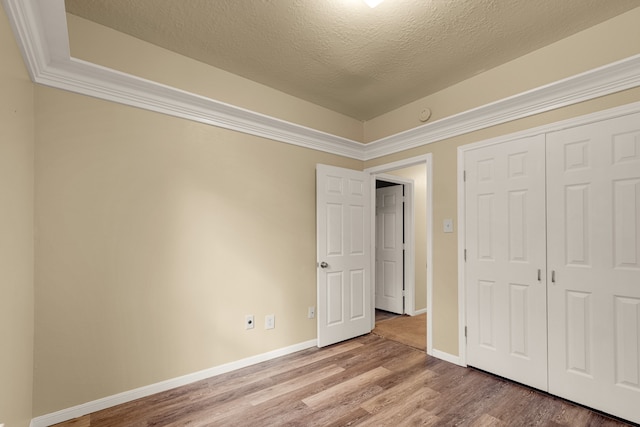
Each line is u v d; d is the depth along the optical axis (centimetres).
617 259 200
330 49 238
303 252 322
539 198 234
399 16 201
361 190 363
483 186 267
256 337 283
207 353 254
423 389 235
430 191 307
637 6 194
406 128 338
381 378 253
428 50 239
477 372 263
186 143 251
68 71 198
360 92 310
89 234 207
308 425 192
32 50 164
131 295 222
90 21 209
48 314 192
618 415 196
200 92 256
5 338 133
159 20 207
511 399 221
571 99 221
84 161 207
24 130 167
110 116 217
